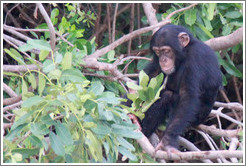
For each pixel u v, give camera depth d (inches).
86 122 252.1
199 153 280.7
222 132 382.6
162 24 413.1
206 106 409.4
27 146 265.7
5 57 512.4
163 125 434.0
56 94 257.0
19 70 346.3
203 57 405.1
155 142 418.3
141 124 400.5
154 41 415.8
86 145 274.5
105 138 271.1
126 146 272.8
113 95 270.4
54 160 266.1
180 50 406.9
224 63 468.1
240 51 602.5
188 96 388.2
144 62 468.4
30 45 299.4
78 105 254.5
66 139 248.2
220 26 483.5
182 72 406.9
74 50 355.9
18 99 338.6
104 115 257.3
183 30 416.2
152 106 404.2
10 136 248.8
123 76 395.9
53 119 255.8
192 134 590.9
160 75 313.7
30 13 574.6
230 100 635.5
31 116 253.1
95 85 278.5
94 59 382.0
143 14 604.7
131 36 398.3
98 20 542.9
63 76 273.1
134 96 305.7
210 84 405.4
